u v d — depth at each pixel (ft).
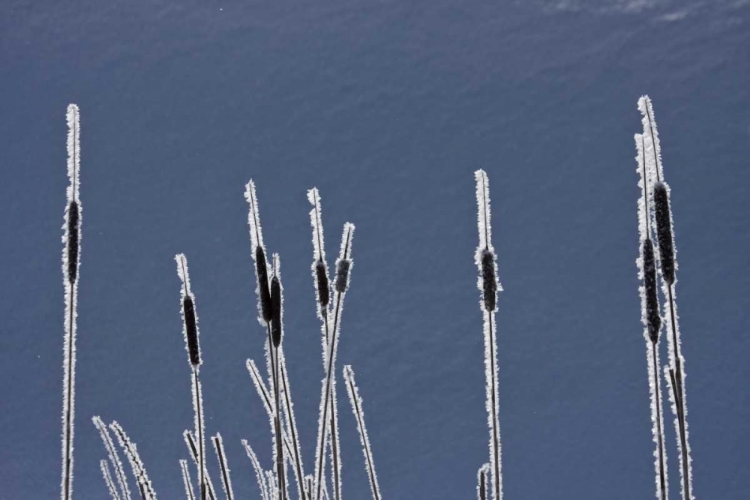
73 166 15.42
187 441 20.20
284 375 18.51
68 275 15.49
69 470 15.37
